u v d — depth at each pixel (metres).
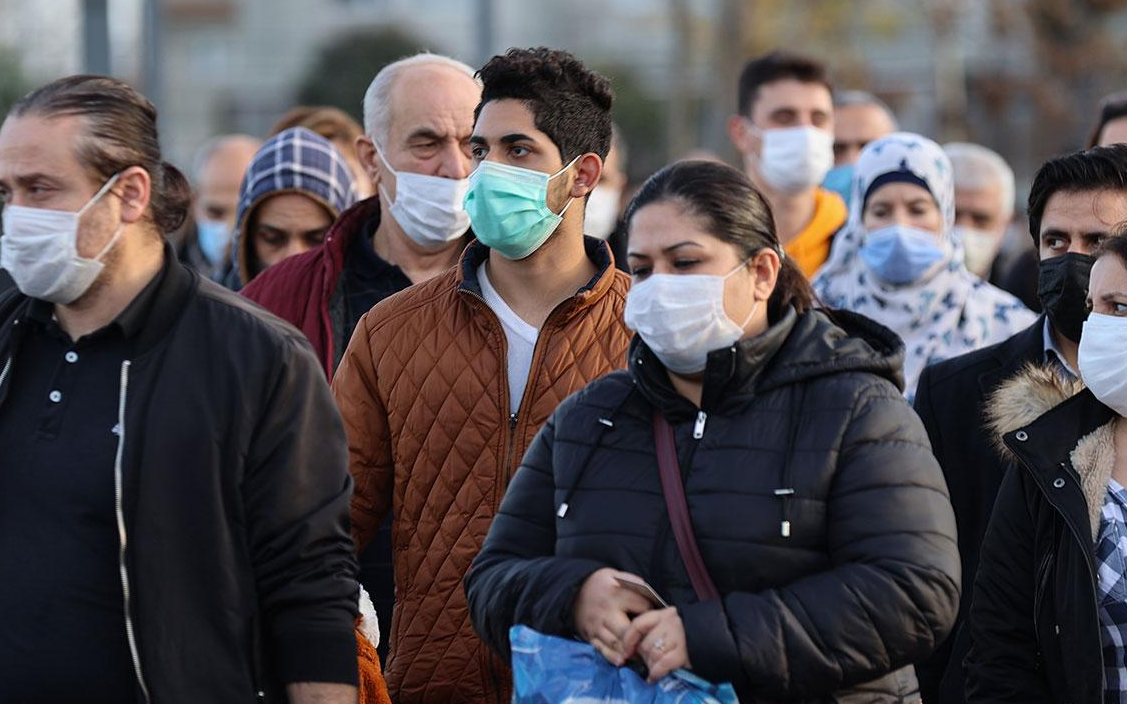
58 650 8.70
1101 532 9.59
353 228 13.50
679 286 8.83
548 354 11.16
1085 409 9.90
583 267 11.55
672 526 8.68
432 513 11.16
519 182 11.04
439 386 11.21
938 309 15.17
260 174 15.38
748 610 8.28
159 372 8.91
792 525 8.53
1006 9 73.12
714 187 8.94
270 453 9.01
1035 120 75.69
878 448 8.58
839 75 69.75
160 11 36.41
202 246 23.11
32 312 9.18
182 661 8.74
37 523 8.81
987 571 9.95
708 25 66.50
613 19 90.00
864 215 15.54
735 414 8.79
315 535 9.05
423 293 11.59
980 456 11.53
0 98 49.50
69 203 8.82
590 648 8.59
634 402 9.12
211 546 8.84
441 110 12.79
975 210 20.23
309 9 97.19
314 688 8.97
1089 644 9.36
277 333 9.19
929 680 11.60
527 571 8.84
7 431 9.01
